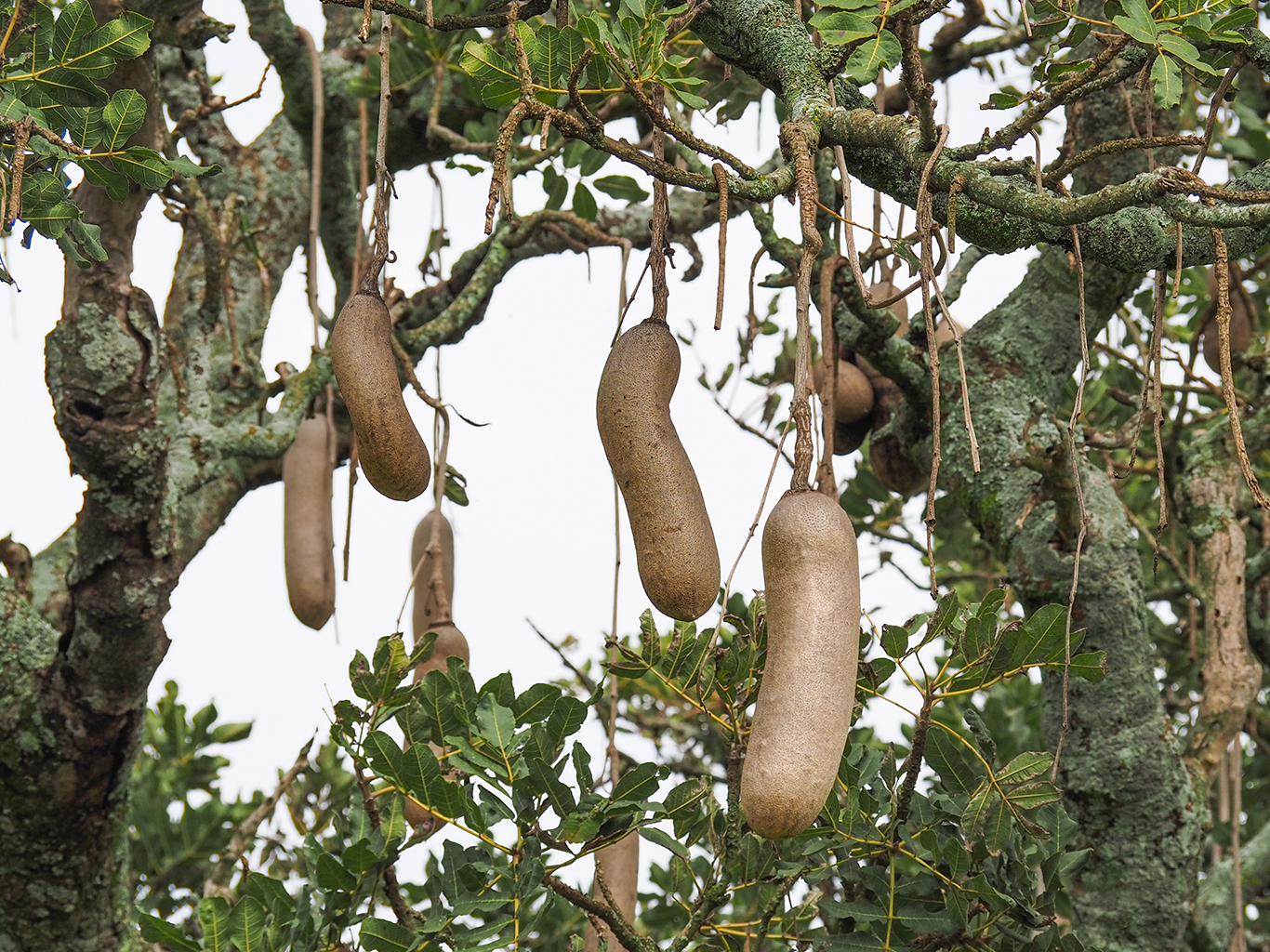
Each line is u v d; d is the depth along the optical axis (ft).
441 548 9.46
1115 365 14.94
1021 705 15.29
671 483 5.37
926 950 7.95
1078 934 10.13
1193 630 12.50
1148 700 10.12
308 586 10.32
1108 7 6.18
